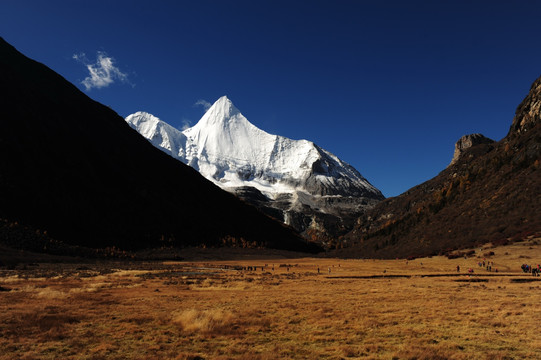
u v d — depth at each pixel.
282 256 180.88
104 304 28.00
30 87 196.88
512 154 172.25
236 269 91.50
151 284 46.47
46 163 155.75
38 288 37.53
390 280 56.09
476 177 185.62
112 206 165.00
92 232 140.50
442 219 166.25
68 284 43.75
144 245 151.50
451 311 24.03
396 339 16.94
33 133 165.25
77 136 192.88
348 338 17.12
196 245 170.62
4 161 137.25
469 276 57.34
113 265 94.38
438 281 52.97
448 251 118.94
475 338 16.73
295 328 19.55
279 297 33.00
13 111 166.62
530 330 17.89
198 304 28.39
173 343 16.38
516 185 137.25
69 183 157.00
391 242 193.25
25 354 14.31
